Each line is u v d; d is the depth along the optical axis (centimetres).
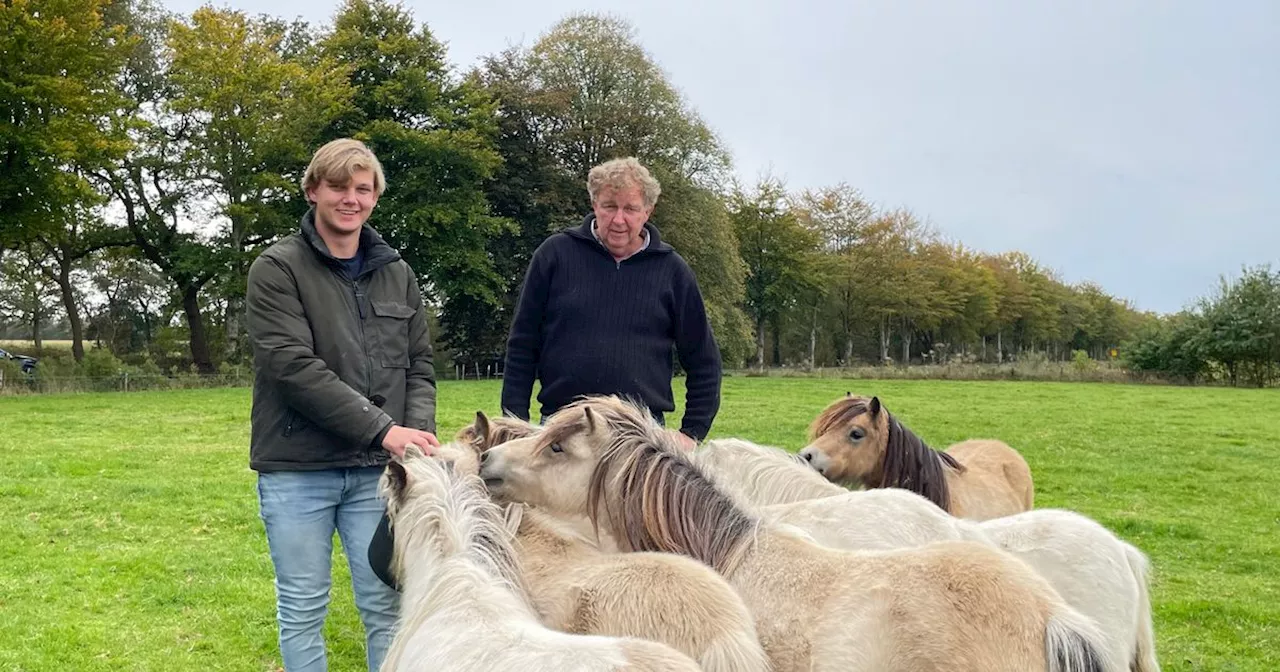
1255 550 1066
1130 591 483
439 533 356
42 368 2875
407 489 373
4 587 778
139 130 3244
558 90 4075
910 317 6125
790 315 5872
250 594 779
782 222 5494
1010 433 2112
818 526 468
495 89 4053
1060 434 2111
